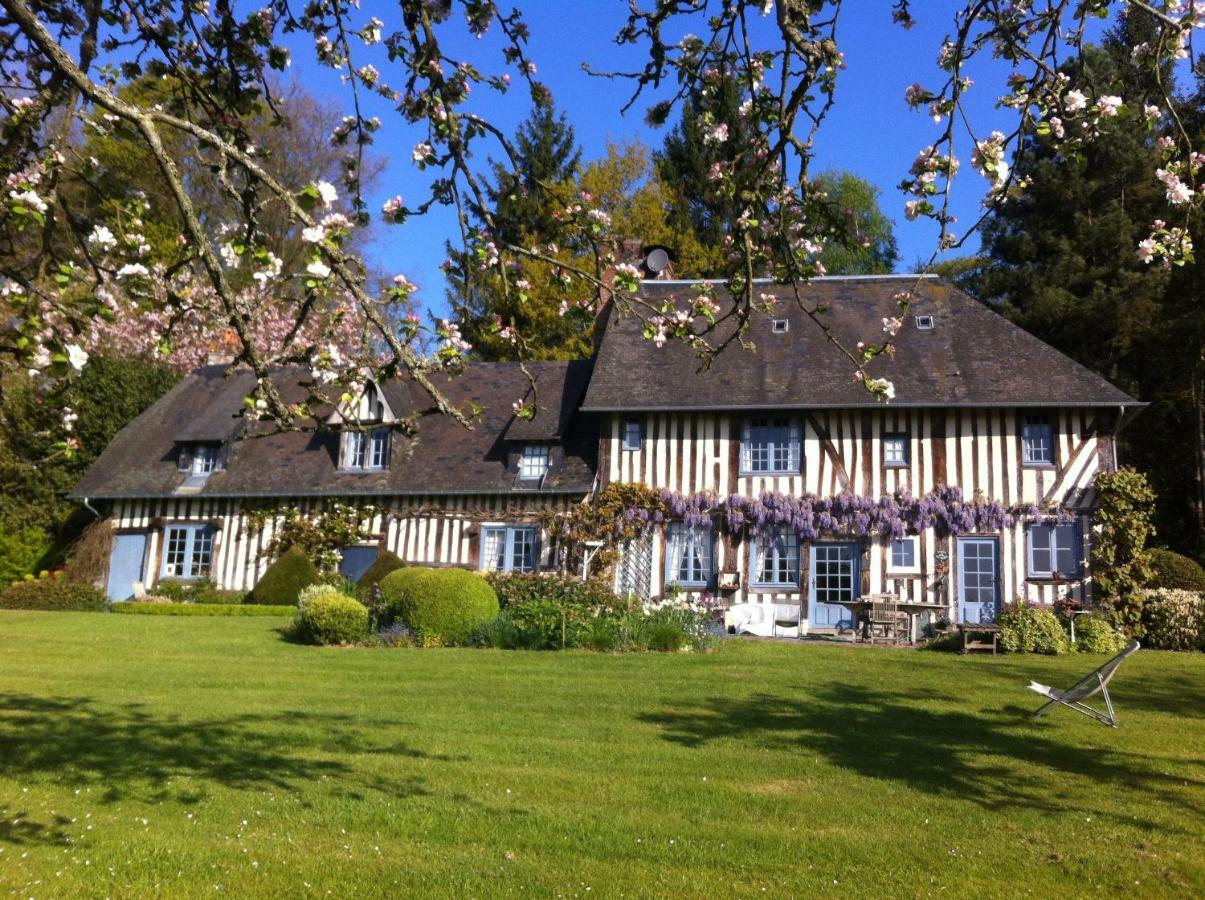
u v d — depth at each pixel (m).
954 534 18.72
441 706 9.24
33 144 4.37
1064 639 15.42
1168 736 8.33
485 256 4.50
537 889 4.58
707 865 4.96
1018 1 4.75
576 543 20.11
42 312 4.18
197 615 19.31
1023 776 6.90
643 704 9.50
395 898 4.47
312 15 5.03
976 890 4.64
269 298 4.45
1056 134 4.75
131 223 4.45
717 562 19.56
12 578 23.56
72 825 5.39
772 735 8.16
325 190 3.71
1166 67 4.88
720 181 5.23
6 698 9.20
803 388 19.64
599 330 23.31
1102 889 4.68
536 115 30.86
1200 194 4.60
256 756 7.06
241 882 4.61
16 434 5.30
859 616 18.61
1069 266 26.25
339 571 21.44
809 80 4.54
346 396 4.51
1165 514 26.27
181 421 24.58
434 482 21.11
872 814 5.89
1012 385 18.91
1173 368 25.47
